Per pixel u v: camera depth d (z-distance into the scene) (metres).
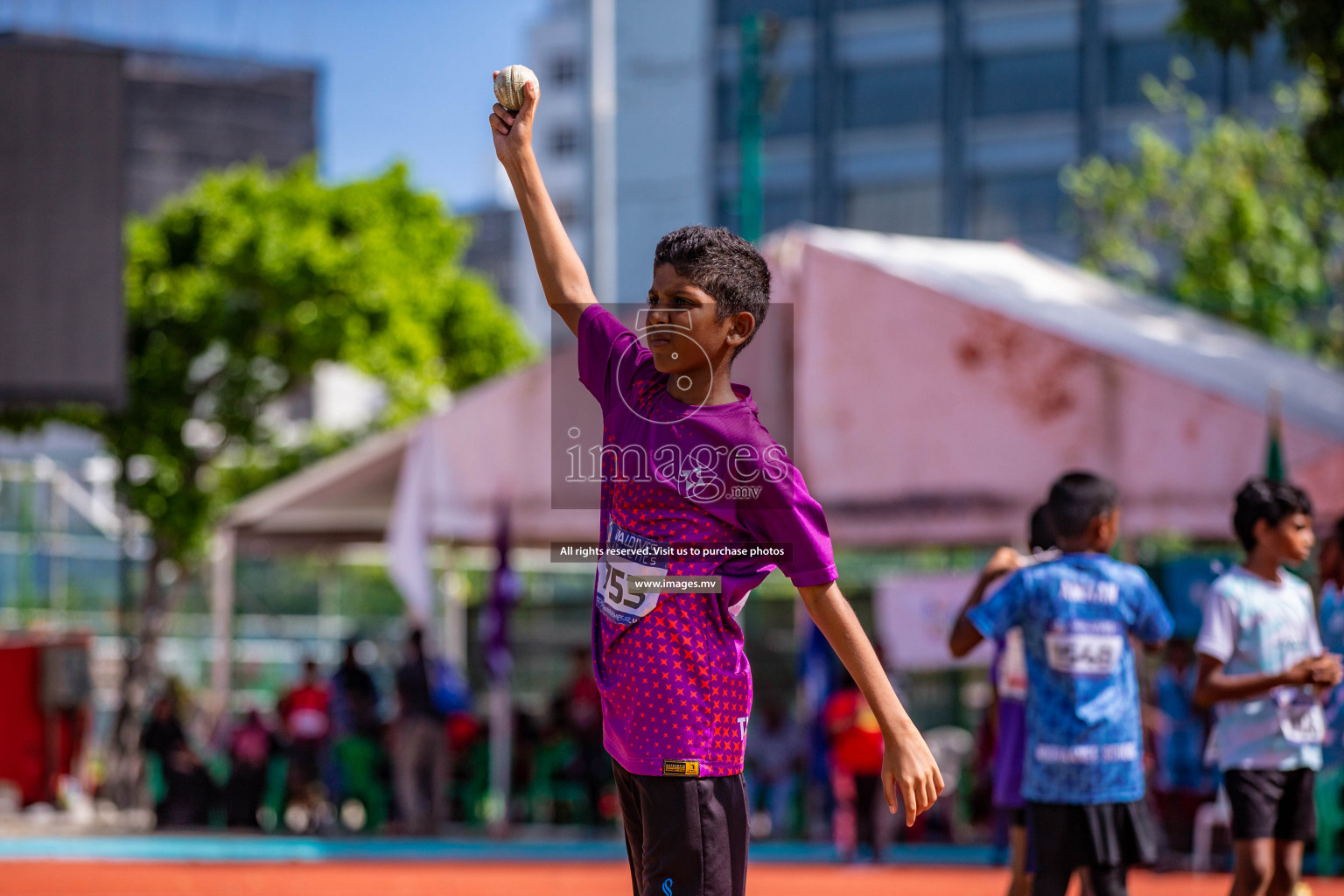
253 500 30.55
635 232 69.62
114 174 31.58
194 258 39.84
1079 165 64.19
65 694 33.53
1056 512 9.51
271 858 23.67
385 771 28.62
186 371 38.94
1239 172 42.50
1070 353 20.30
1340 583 11.94
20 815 32.97
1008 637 10.59
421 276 42.88
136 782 36.09
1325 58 22.11
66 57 31.55
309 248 38.44
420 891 18.69
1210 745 10.41
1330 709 11.73
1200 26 22.56
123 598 38.94
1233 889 9.96
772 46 33.34
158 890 18.52
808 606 4.87
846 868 21.09
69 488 45.28
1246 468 18.98
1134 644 11.23
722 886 4.88
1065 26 64.62
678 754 4.83
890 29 67.06
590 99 49.50
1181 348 22.55
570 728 28.70
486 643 25.55
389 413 40.72
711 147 68.88
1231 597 10.17
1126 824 9.11
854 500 21.94
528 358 44.94
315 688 30.31
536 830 27.86
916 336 21.50
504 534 24.81
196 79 101.50
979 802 25.59
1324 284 42.19
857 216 67.31
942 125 66.19
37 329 31.12
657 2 69.50
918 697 29.55
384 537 32.75
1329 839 18.52
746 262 4.95
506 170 5.73
